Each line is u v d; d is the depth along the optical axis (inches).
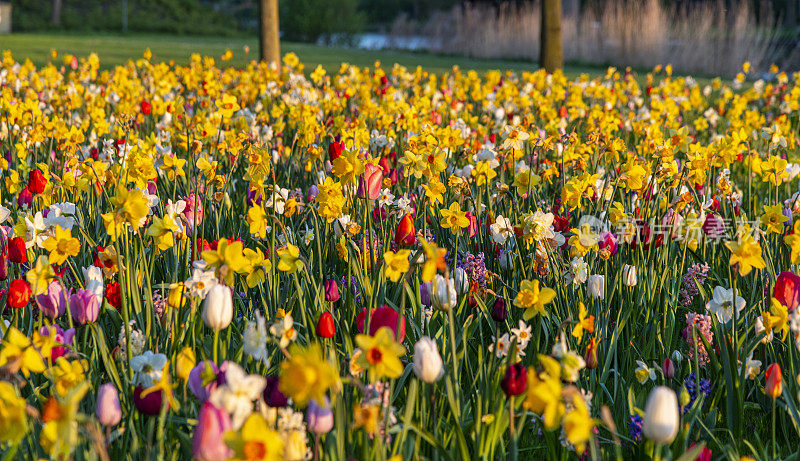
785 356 125.4
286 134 291.0
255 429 62.5
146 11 2130.9
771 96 426.9
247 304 134.3
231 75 450.3
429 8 2316.7
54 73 366.6
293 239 148.1
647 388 121.3
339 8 1817.2
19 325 113.8
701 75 818.2
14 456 86.1
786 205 169.3
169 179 198.4
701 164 162.2
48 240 108.5
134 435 88.7
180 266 136.3
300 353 71.7
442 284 103.0
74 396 67.6
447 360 105.9
